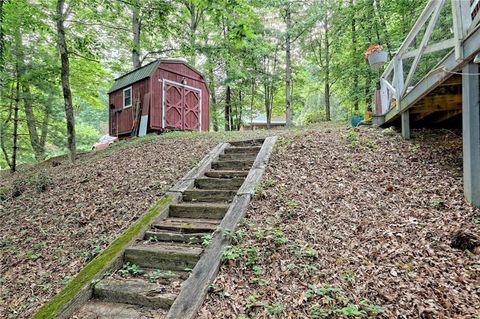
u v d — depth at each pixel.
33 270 3.97
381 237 3.53
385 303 2.63
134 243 4.00
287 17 16.25
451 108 5.98
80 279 3.38
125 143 10.35
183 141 8.55
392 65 6.73
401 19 12.27
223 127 21.25
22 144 13.70
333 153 5.93
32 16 8.67
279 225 3.94
